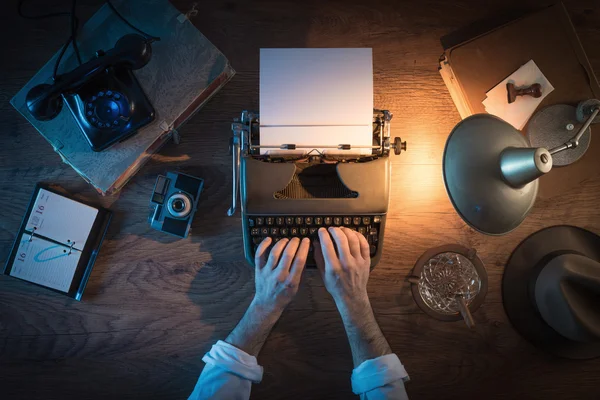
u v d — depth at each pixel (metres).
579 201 1.44
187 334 1.41
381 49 1.45
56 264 1.35
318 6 1.44
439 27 1.45
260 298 1.27
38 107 1.14
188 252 1.41
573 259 1.22
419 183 1.44
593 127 1.40
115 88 1.22
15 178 1.40
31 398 1.38
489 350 1.43
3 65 1.40
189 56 1.32
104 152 1.29
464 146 1.08
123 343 1.40
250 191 1.18
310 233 1.27
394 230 1.44
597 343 1.40
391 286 1.43
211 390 1.16
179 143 1.42
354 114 1.14
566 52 1.40
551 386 1.43
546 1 1.46
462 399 1.43
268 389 1.40
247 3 1.43
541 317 1.37
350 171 1.18
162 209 1.36
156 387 1.40
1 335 1.38
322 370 1.41
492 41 1.40
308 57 1.13
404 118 1.45
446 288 1.41
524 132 1.39
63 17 1.40
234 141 1.22
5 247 1.39
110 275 1.40
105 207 1.41
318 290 1.42
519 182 0.99
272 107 1.13
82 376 1.39
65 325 1.39
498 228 1.07
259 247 1.24
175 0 1.42
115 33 1.31
